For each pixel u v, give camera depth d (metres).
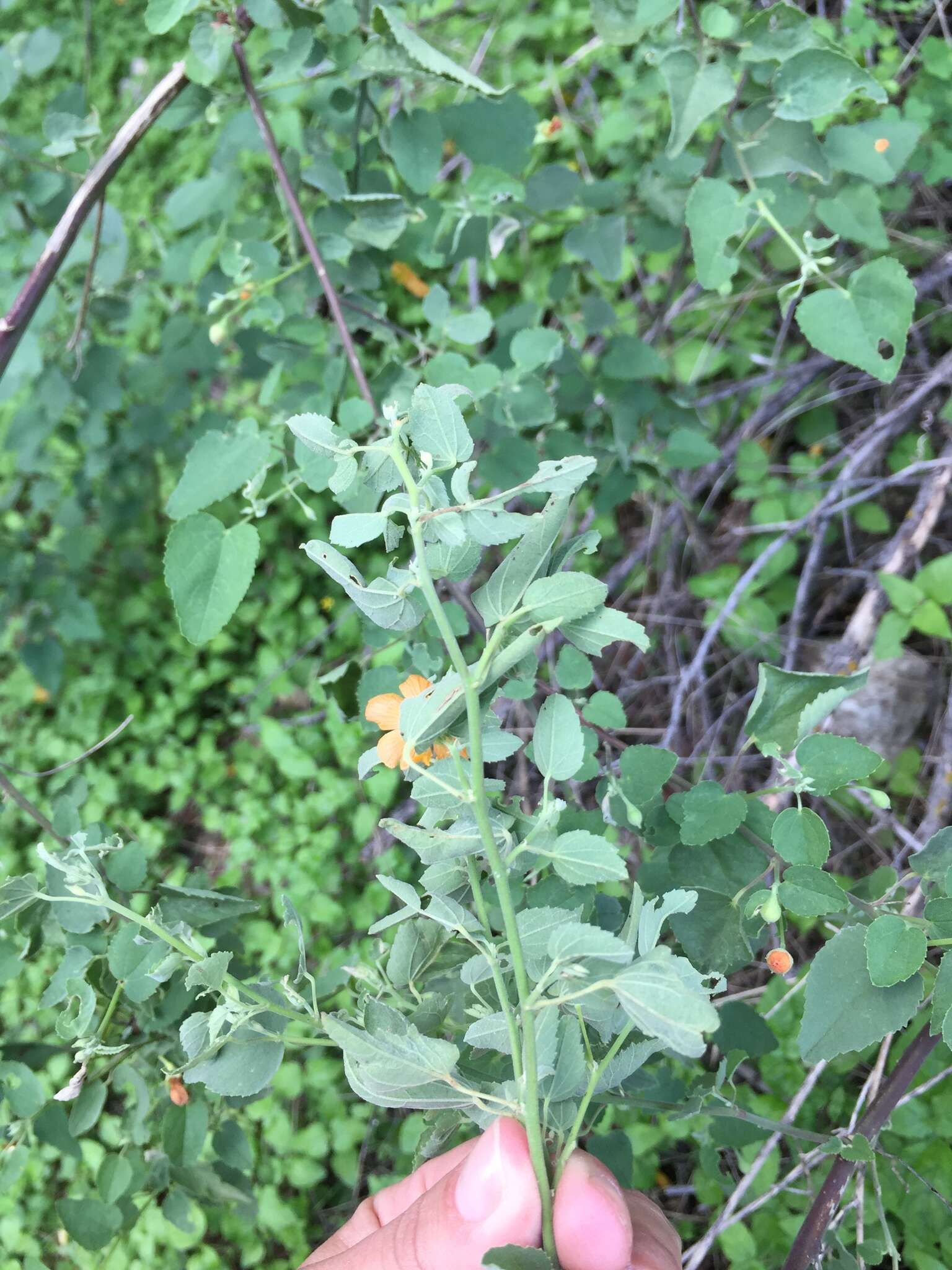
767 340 0.66
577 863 0.23
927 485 0.58
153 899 0.37
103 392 0.59
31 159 0.48
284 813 0.74
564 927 0.22
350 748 0.73
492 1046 0.24
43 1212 0.64
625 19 0.37
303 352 0.49
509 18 0.76
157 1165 0.40
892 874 0.39
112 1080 0.36
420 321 0.70
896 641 0.53
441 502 0.23
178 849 0.78
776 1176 0.47
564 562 0.23
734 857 0.32
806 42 0.35
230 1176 0.40
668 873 0.33
